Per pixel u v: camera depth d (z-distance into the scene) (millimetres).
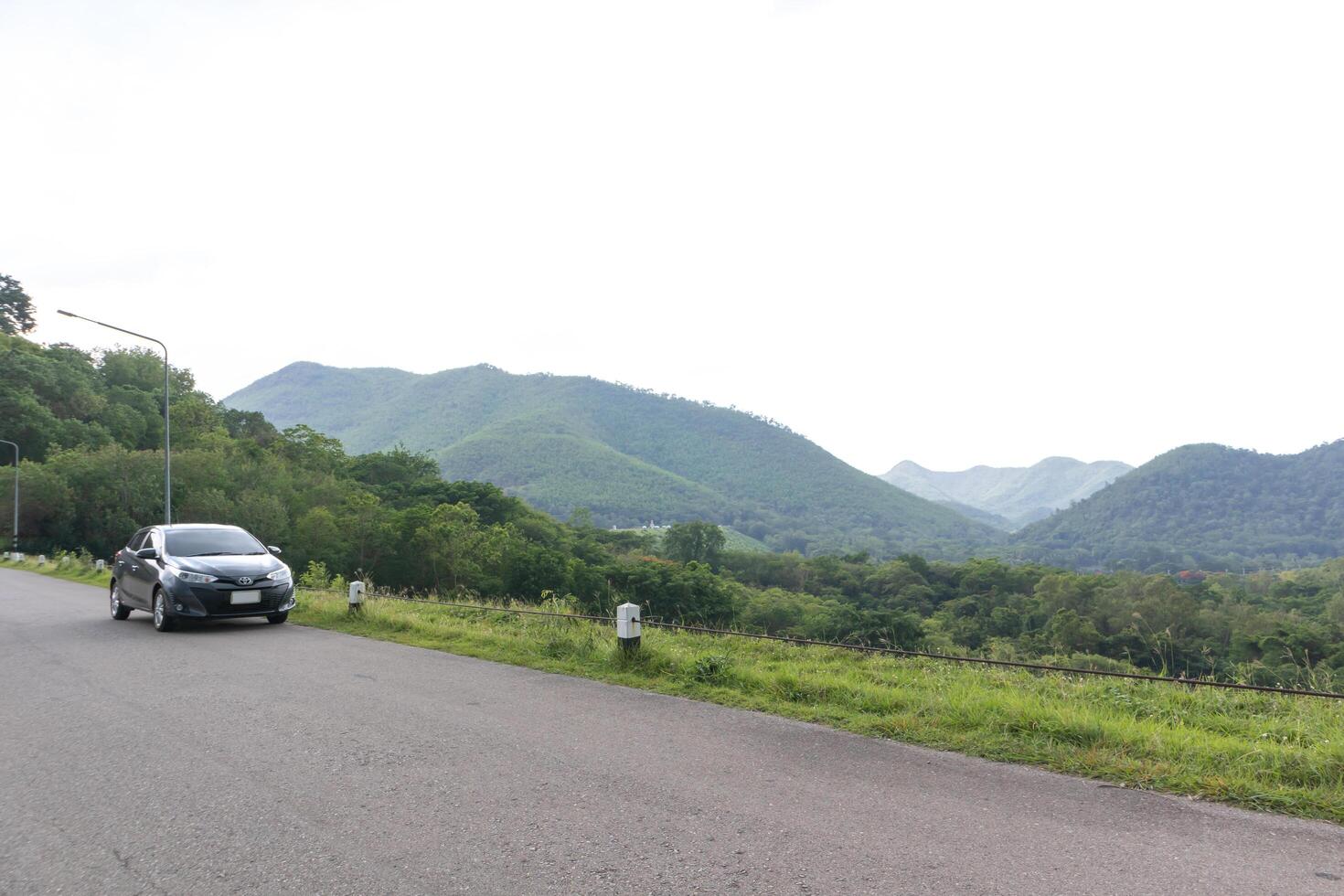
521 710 6688
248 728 6094
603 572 75250
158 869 3574
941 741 5648
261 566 12328
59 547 59656
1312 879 3408
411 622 11883
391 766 5090
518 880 3418
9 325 119812
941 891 3279
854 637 45844
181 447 94312
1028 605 88938
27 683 7910
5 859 3697
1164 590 79062
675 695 7332
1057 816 4168
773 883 3365
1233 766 4855
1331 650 45406
